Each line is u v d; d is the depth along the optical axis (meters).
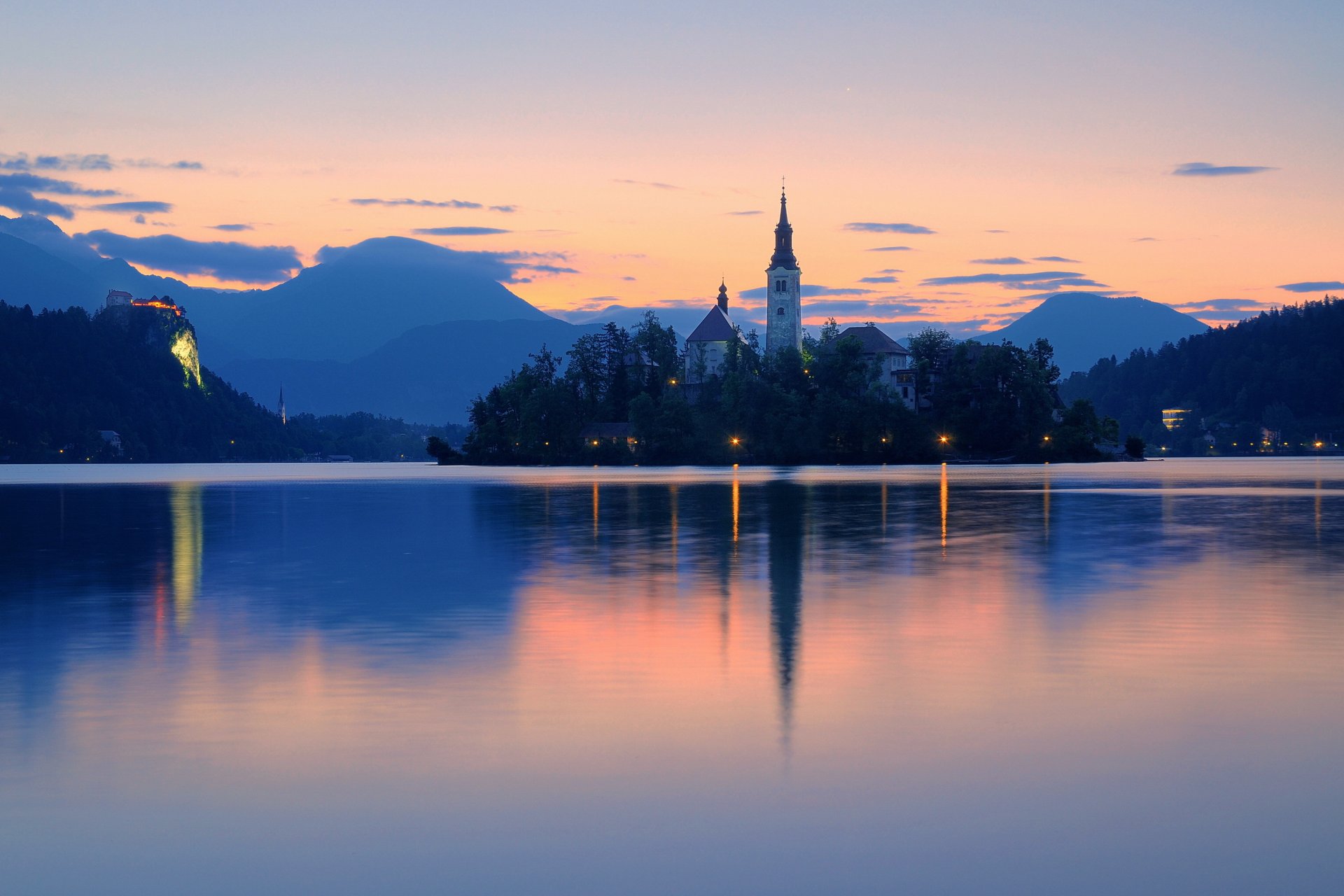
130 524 60.78
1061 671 20.00
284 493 104.38
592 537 49.72
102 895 10.88
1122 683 18.97
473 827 12.46
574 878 11.20
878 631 24.17
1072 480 121.25
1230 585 31.83
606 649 22.27
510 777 14.05
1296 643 22.55
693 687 18.77
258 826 12.51
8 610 27.86
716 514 64.88
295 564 39.12
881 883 11.05
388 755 14.93
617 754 14.95
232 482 143.12
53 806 13.12
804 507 70.69
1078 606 27.91
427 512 70.19
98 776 14.13
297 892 10.94
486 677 19.67
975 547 43.66
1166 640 23.00
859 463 198.88
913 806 12.98
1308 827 12.32
